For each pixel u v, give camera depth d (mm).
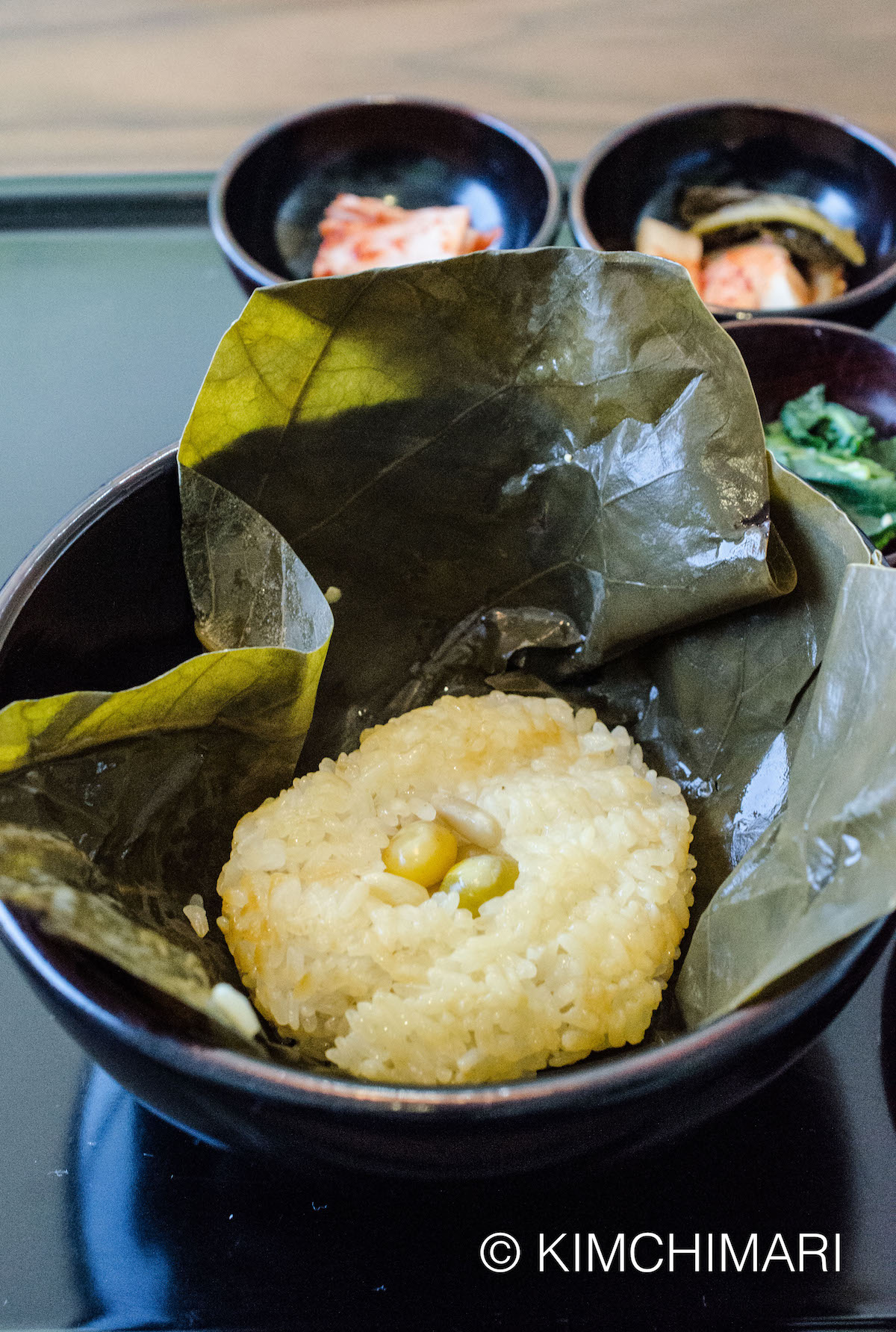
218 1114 181
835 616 216
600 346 238
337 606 265
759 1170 226
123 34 453
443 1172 182
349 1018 220
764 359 335
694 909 246
